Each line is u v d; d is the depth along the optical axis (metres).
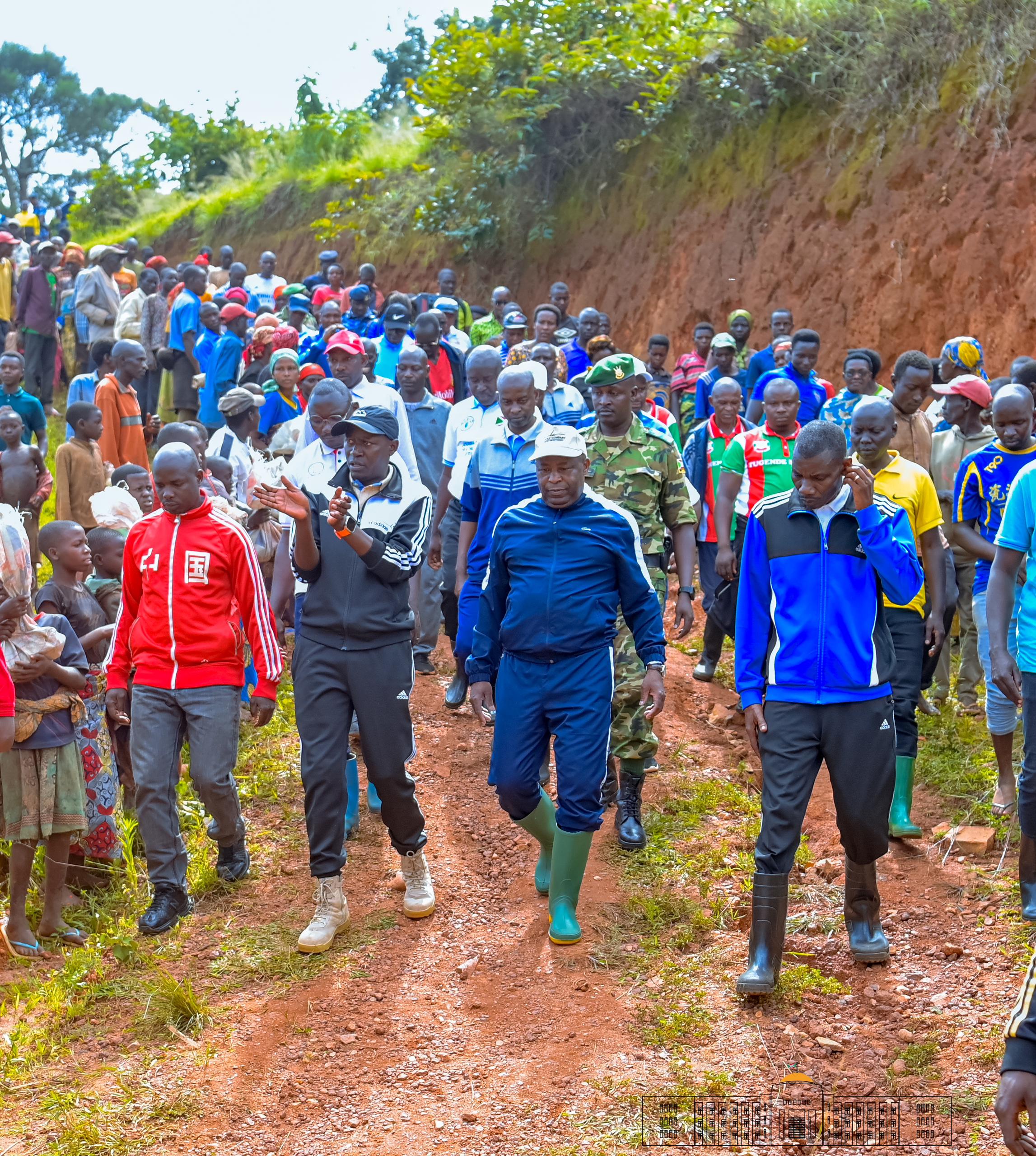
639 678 5.84
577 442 4.95
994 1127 3.83
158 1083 4.23
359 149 24.59
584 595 4.93
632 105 15.97
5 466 7.29
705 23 14.94
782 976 4.74
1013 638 6.02
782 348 10.09
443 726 7.44
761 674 4.75
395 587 5.05
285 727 7.43
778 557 4.65
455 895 5.59
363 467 5.04
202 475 7.32
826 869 5.68
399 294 10.33
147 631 5.29
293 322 13.43
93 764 5.63
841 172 12.98
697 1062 4.26
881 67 12.82
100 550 6.15
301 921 5.38
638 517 6.22
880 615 4.69
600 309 15.93
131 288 17.08
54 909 5.30
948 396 7.27
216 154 30.39
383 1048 4.44
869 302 12.22
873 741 4.58
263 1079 4.28
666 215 15.27
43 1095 4.19
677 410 12.24
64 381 17.88
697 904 5.40
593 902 5.39
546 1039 4.43
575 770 4.93
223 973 4.96
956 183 11.73
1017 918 5.13
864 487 4.50
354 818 6.16
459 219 18.44
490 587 5.20
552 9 17.03
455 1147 3.87
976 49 12.08
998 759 6.18
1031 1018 2.58
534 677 5.03
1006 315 11.06
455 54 17.78
